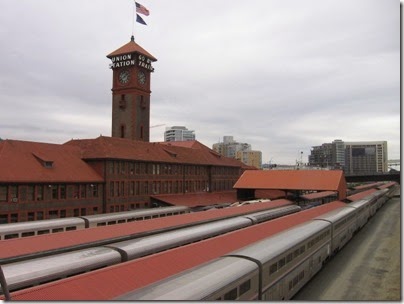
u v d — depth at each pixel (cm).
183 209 5338
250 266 1842
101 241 2559
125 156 5716
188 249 2200
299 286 2545
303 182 7362
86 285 1564
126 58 7725
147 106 8056
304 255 2669
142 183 6056
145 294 1391
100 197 5294
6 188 4169
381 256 3769
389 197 12081
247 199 7881
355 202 6131
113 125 7906
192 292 1432
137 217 4253
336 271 3189
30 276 1739
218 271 1698
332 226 3578
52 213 4638
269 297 2014
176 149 7444
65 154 5306
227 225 3494
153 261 1920
